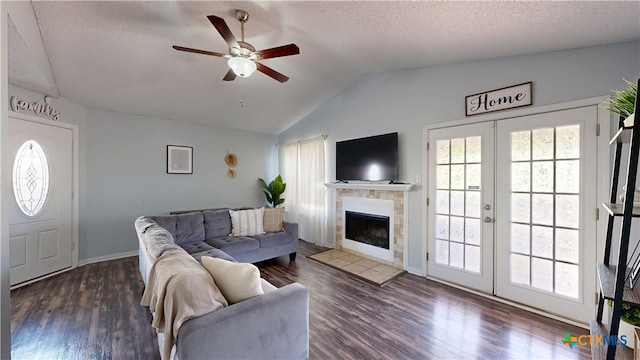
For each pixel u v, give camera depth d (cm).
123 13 222
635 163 111
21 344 196
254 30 253
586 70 222
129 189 414
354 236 429
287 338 158
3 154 132
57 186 341
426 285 305
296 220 536
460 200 300
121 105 387
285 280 322
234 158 533
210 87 372
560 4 164
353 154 410
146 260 227
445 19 202
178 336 123
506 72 265
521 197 257
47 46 254
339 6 206
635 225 206
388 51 286
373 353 188
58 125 341
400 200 358
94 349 191
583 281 224
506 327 220
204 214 372
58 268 342
